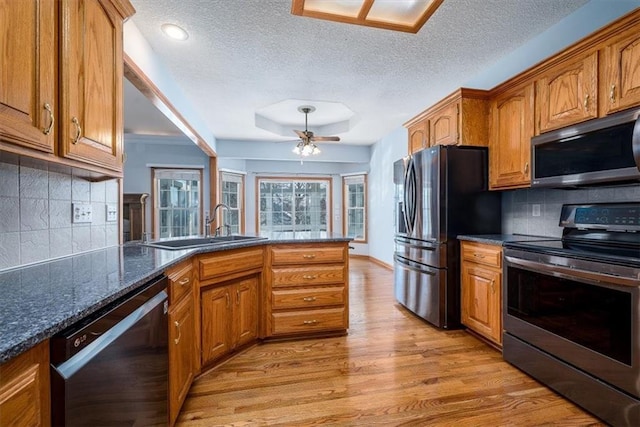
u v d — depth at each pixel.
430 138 3.28
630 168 1.65
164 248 2.02
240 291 2.35
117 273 1.24
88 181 1.85
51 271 1.28
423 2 1.98
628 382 1.48
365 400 1.81
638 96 1.62
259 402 1.79
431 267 2.91
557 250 1.83
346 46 2.55
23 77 0.96
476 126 2.83
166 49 2.55
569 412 1.69
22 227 1.38
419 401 1.80
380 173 5.98
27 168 1.41
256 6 2.04
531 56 2.49
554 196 2.48
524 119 2.41
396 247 3.60
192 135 3.98
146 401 1.19
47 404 0.73
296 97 3.68
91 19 1.31
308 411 1.71
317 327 2.63
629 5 1.90
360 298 3.84
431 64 2.88
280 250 2.56
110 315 0.96
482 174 2.87
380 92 3.54
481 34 2.40
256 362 2.25
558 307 1.83
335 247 2.67
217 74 3.03
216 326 2.14
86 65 1.27
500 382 1.99
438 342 2.58
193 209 5.97
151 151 5.80
